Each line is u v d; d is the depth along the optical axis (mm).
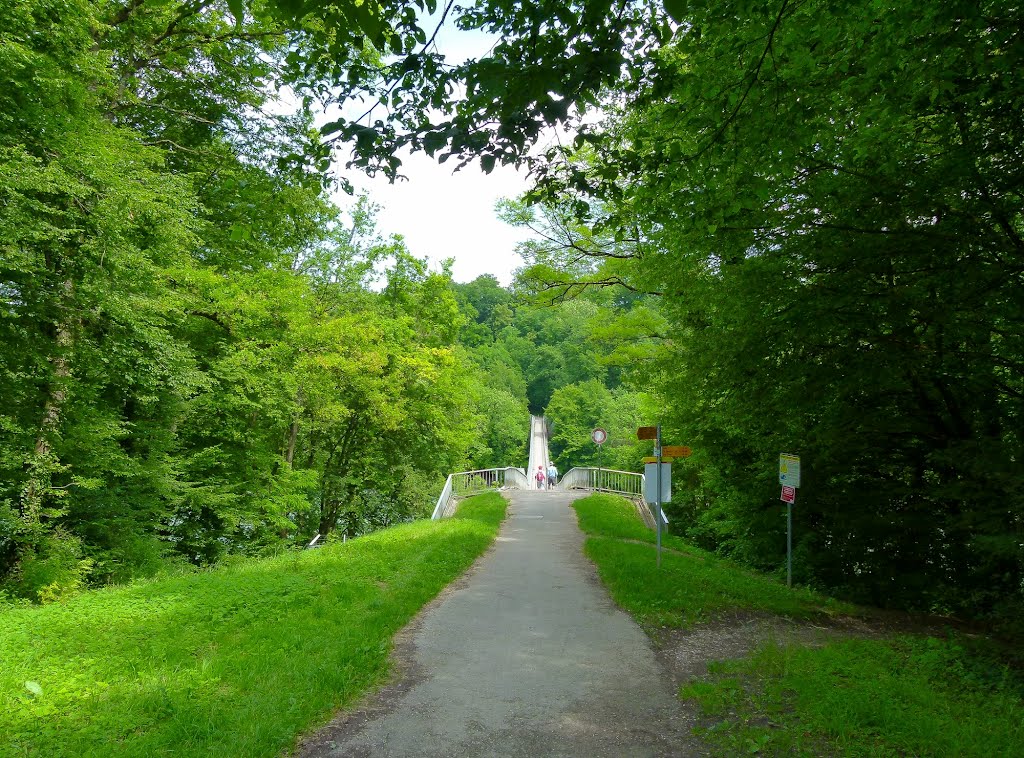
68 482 13391
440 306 29750
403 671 6227
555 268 16969
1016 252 7402
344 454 27984
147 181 11984
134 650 6484
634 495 26250
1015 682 5996
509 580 10797
